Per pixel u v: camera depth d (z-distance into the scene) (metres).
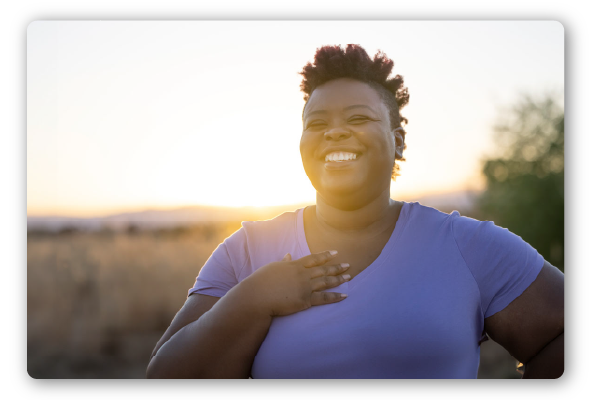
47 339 7.86
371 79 1.38
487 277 1.27
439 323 1.20
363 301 1.24
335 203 1.33
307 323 1.24
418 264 1.27
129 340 7.95
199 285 1.41
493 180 9.33
